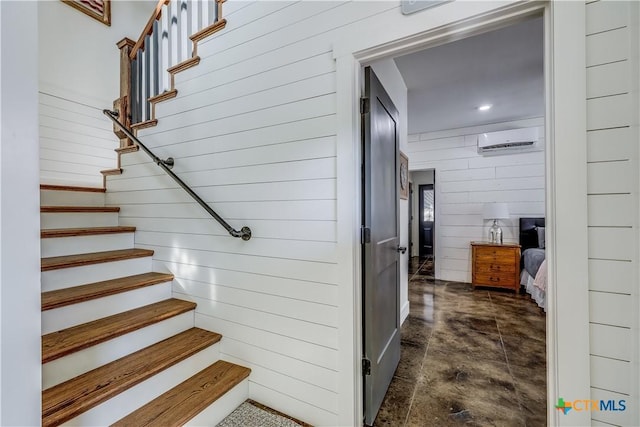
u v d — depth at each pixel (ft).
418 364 7.22
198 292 6.55
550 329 3.56
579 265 3.34
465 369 6.96
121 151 7.92
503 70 9.84
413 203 26.27
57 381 4.33
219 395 5.04
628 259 3.15
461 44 8.39
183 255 6.79
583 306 3.33
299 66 5.11
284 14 5.28
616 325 3.20
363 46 4.50
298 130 5.13
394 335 6.71
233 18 5.90
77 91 9.91
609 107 3.21
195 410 4.64
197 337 6.03
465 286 15.25
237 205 5.88
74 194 7.87
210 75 6.24
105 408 4.20
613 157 3.20
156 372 4.84
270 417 5.25
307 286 5.08
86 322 5.35
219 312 6.21
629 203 3.13
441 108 13.28
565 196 3.39
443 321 10.13
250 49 5.67
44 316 4.85
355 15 4.60
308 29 5.03
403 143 10.46
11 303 1.64
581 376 3.34
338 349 4.78
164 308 6.21
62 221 6.98
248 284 5.77
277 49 5.35
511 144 14.34
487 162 15.62
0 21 1.63
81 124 9.99
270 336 5.50
